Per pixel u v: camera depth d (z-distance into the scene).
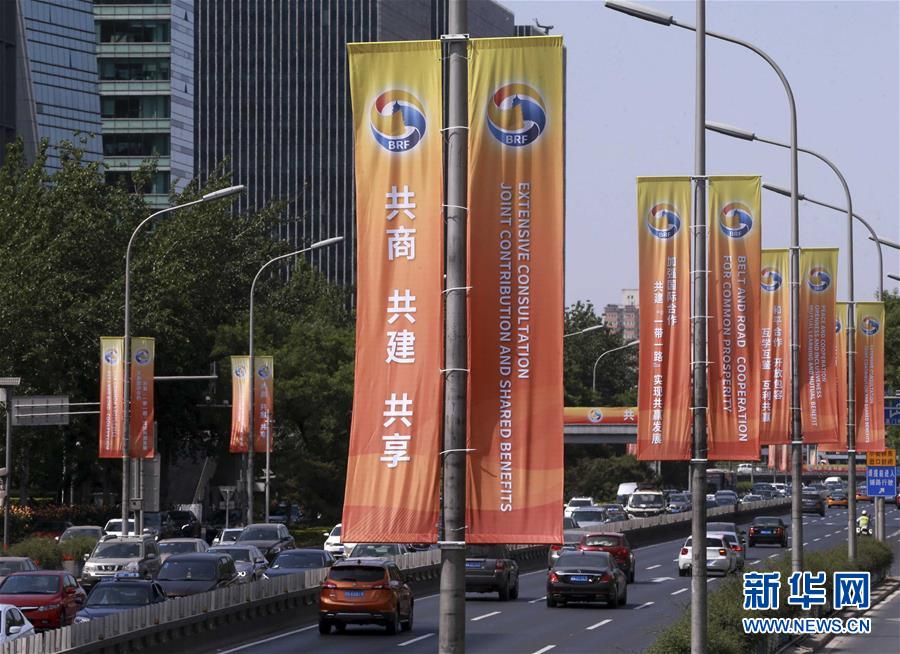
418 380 20.61
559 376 20.50
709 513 121.19
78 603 46.12
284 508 113.75
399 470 20.58
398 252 20.75
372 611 44.75
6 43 140.88
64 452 94.75
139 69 174.25
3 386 63.84
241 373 78.31
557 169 20.64
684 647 29.67
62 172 97.62
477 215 20.69
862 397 60.59
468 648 40.69
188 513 100.19
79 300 90.19
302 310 133.12
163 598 42.59
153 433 63.34
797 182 45.03
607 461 152.50
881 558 62.69
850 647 40.66
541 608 55.84
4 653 31.00
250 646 41.78
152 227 109.38
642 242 38.78
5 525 64.12
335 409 104.12
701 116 31.27
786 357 50.00
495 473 20.52
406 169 20.81
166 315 93.94
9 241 89.44
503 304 20.62
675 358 38.91
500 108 20.75
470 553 59.78
